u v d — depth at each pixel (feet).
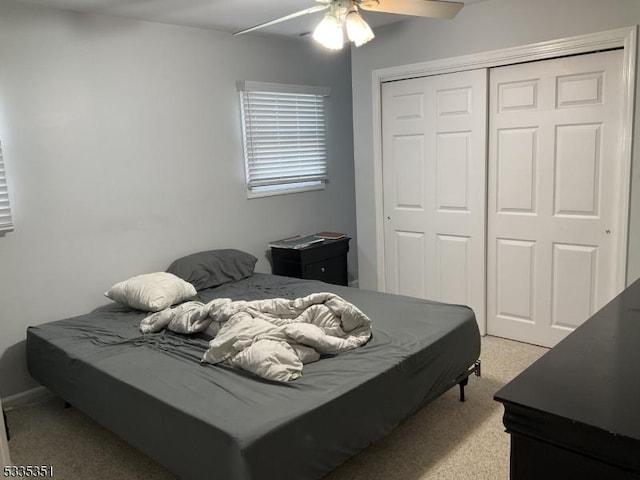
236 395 6.93
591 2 10.50
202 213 13.62
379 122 14.34
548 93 11.46
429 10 8.23
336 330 8.45
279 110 15.26
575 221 11.51
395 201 14.53
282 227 15.70
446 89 12.96
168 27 12.57
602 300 11.37
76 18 11.00
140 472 8.23
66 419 10.07
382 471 7.90
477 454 8.26
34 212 10.64
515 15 11.50
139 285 11.15
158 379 7.63
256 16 12.09
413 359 8.09
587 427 3.41
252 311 8.73
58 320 11.08
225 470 6.06
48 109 10.70
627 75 10.30
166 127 12.71
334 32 7.91
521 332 12.75
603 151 10.94
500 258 12.82
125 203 12.07
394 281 14.98
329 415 6.68
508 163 12.31
